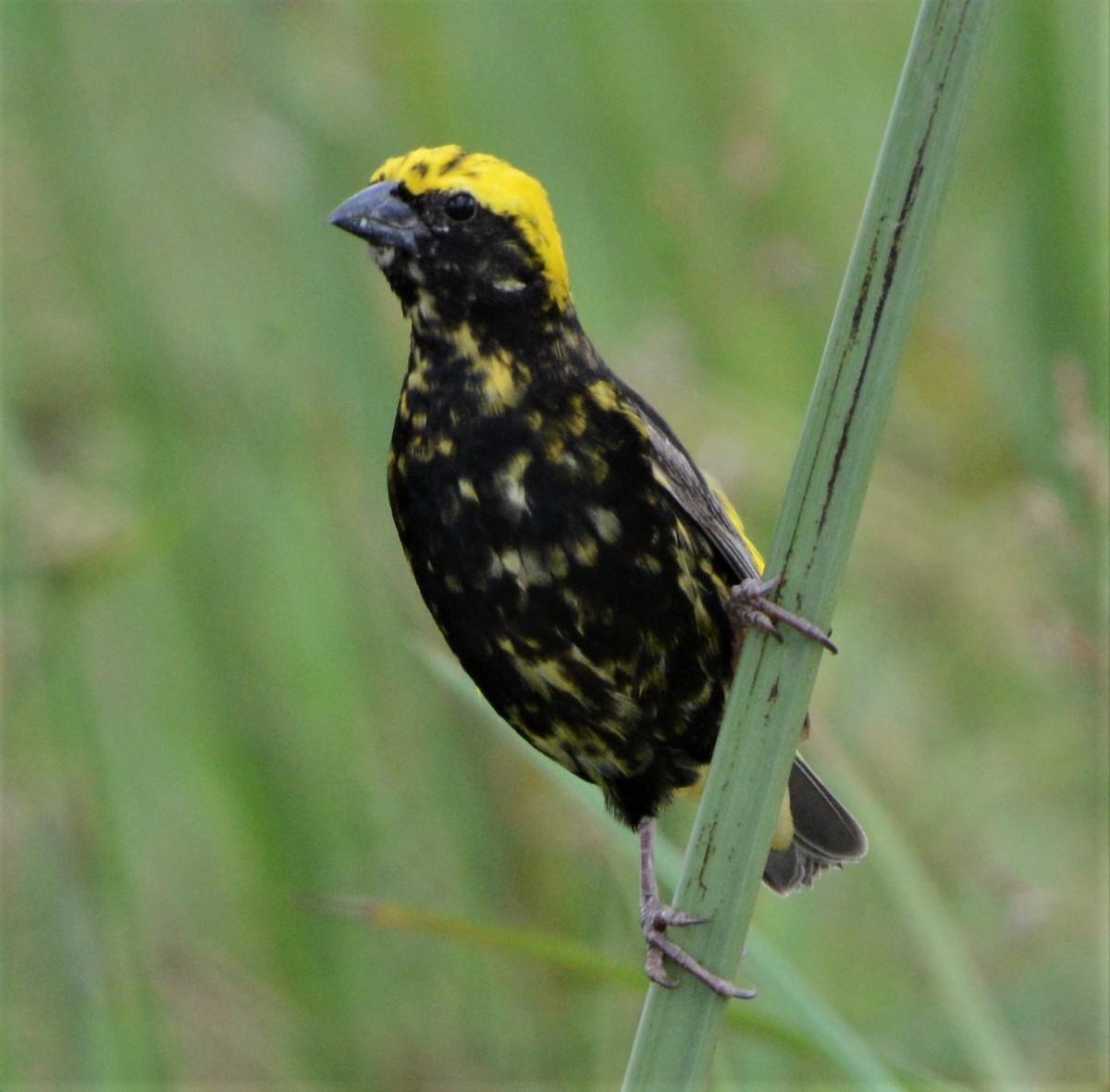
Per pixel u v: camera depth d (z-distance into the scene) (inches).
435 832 450.9
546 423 321.4
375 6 475.2
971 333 505.4
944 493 492.1
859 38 526.3
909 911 359.9
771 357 497.7
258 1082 431.5
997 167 505.0
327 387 464.1
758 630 259.1
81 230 468.1
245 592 460.4
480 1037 439.2
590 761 342.0
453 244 328.5
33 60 470.0
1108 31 455.8
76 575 427.2
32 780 418.9
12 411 451.2
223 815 452.4
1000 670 472.4
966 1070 424.8
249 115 462.0
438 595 332.5
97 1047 406.3
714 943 256.8
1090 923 441.1
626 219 495.8
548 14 490.6
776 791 258.1
